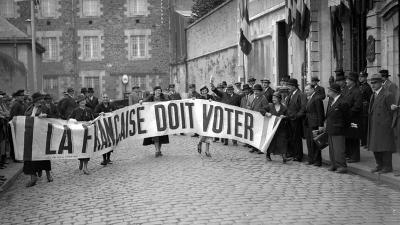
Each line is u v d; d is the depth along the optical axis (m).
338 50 19.70
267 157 14.16
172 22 44.56
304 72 21.66
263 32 26.14
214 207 8.62
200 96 21.11
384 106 10.85
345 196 9.35
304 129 13.45
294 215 7.97
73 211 8.97
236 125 14.68
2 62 24.20
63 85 44.59
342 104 11.83
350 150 12.78
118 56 45.03
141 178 11.78
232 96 19.41
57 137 12.48
